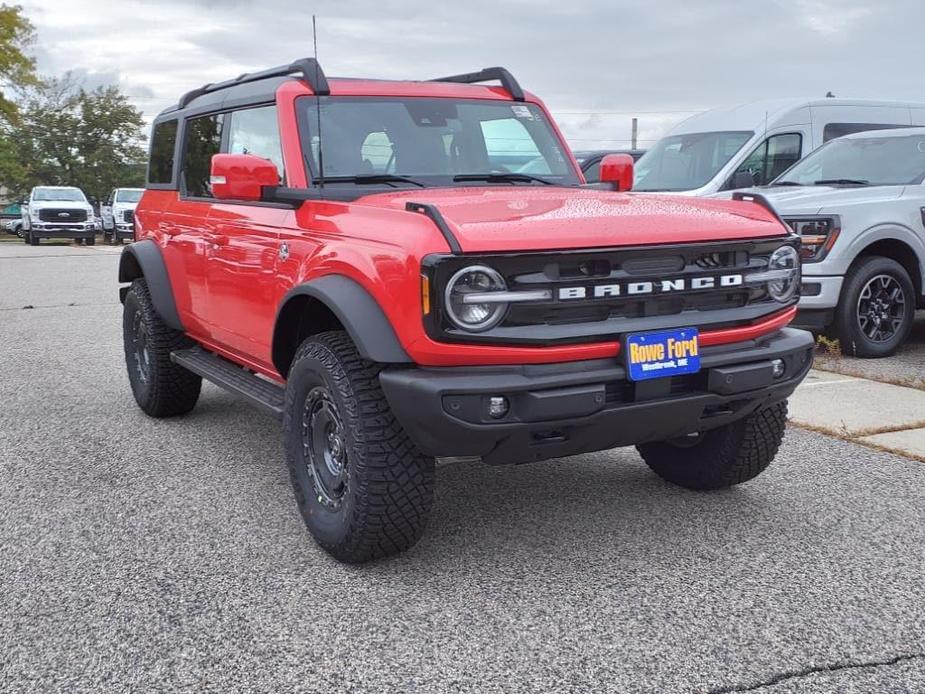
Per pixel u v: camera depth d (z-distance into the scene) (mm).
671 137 12117
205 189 5492
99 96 57844
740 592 3520
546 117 5348
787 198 8289
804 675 2936
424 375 3383
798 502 4488
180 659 3068
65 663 3049
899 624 3264
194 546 4035
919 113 12258
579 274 3467
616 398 3551
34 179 56594
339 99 4691
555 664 3010
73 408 6621
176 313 5758
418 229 3439
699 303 3740
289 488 4820
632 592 3529
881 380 7059
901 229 8078
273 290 4344
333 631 3248
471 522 4270
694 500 4535
